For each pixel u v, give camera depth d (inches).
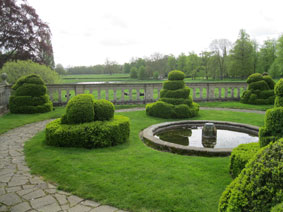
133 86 537.0
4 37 753.6
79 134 206.1
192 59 2198.6
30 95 415.8
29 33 789.2
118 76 3097.9
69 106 225.5
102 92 935.7
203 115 390.6
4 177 149.1
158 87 551.8
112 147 210.5
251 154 134.0
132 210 110.9
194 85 575.8
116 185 133.9
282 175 69.2
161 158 179.6
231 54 1464.1
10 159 183.0
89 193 126.3
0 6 713.0
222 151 187.3
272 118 136.2
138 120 347.3
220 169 156.9
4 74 461.1
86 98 231.3
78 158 179.6
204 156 188.9
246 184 77.9
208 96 588.4
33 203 118.0
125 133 231.6
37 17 812.0
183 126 308.5
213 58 1754.4
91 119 224.8
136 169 156.3
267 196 70.9
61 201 119.9
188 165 164.2
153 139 225.5
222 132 273.9
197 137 253.4
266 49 1617.9
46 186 136.6
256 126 277.3
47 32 837.8
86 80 2245.3
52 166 163.6
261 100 515.8
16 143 230.1
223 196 85.5
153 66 2249.0
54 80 613.0
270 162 74.7
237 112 424.5
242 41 1381.6
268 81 540.7
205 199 117.9
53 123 231.0
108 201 118.3
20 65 561.0
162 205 113.5
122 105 523.5
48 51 842.8
